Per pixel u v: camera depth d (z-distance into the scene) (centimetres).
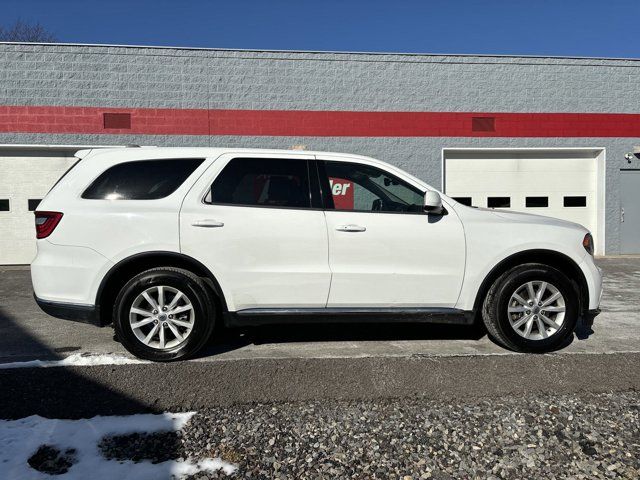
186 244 425
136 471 278
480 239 449
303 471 281
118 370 401
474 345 481
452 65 1188
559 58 1213
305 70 1149
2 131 1067
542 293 452
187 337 425
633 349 472
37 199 1097
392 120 1177
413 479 275
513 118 1209
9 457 288
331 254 439
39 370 399
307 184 451
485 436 320
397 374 404
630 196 1252
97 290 421
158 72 1107
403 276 444
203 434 320
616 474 280
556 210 1250
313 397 371
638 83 1238
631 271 998
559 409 356
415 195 458
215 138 1128
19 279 911
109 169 437
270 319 439
